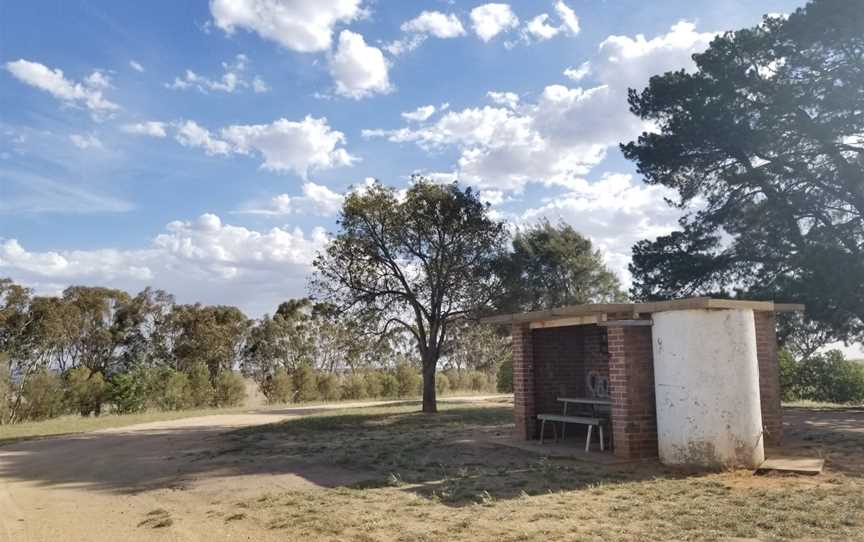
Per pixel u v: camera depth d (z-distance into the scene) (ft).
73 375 93.76
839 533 19.29
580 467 31.96
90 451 46.83
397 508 24.47
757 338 37.88
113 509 26.73
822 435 41.34
